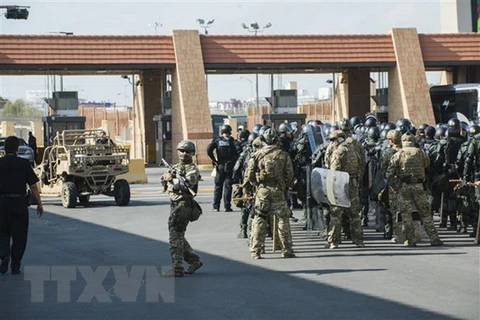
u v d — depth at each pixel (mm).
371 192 17031
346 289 11148
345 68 49188
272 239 15375
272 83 49250
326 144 16078
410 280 11773
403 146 15211
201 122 44656
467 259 13680
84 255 14703
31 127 58906
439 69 52625
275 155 13883
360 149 15125
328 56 46344
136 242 16406
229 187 22125
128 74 49438
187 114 44500
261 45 45969
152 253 14812
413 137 15289
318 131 17922
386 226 16203
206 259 13992
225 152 22078
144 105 49719
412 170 15102
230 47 45719
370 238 16453
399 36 47281
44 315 9797
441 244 15344
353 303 10234
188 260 12508
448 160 17266
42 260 14148
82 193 24344
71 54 43594
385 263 13328
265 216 14016
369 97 50906
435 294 10758
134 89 52406
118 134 68312
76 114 47719
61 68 43406
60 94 47469
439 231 17438
